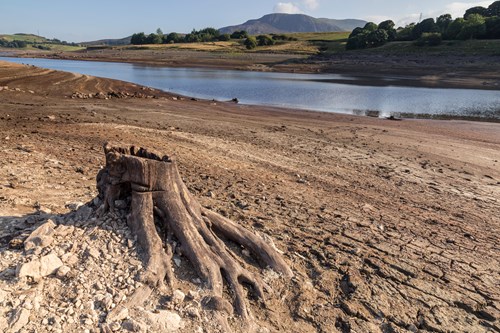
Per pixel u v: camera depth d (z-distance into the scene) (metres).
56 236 4.05
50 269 3.54
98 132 12.04
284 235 5.77
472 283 4.94
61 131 11.76
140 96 23.89
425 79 46.06
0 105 16.03
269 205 7.23
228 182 8.59
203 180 8.56
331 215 6.99
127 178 4.45
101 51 113.44
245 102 26.33
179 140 12.41
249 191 8.03
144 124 14.79
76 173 7.94
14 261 3.64
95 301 3.32
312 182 9.31
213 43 114.44
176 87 34.50
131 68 59.94
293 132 15.80
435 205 8.19
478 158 12.95
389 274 4.95
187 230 4.32
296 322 3.87
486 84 40.50
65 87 24.45
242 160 10.87
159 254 3.99
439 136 16.50
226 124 16.64
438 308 4.36
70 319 3.08
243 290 4.05
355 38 82.50
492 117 22.27
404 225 6.82
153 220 4.32
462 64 54.38
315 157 11.84
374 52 72.44
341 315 4.05
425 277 4.98
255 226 5.99
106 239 4.11
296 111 22.78
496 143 15.50
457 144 14.99
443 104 27.27
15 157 8.44
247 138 13.96
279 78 46.78
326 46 91.38
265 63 68.44
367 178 9.98
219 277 3.99
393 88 36.94
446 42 67.56
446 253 5.77
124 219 4.44
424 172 10.88
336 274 4.82
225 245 4.61
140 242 4.10
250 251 4.70
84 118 14.71
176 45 112.19
